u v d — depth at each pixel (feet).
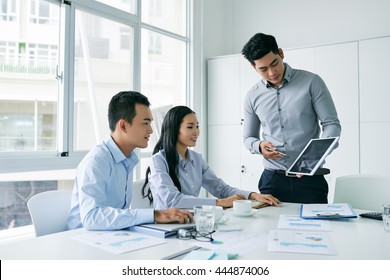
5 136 7.40
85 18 8.89
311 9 11.93
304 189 6.24
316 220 4.53
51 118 8.11
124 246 3.35
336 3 11.46
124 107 4.86
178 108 6.19
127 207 5.32
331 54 10.26
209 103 12.70
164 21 11.75
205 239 3.60
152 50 11.35
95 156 4.63
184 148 6.31
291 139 6.55
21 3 7.63
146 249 3.27
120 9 9.57
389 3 10.59
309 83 6.30
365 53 9.77
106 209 4.12
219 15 13.70
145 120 4.91
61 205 5.20
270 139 6.85
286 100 6.50
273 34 12.69
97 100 9.35
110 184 4.86
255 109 7.06
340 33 11.39
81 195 4.33
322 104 6.25
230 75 12.25
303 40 12.07
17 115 7.58
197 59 12.49
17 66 7.61
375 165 9.60
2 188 7.59
